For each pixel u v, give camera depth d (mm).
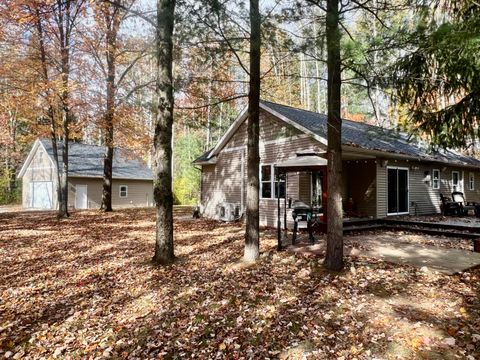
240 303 5125
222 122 24297
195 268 6969
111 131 17328
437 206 16297
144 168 30094
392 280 5688
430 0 5590
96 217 16453
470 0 5402
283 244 8789
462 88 5992
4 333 4539
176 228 12680
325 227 10508
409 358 3484
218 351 3930
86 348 4148
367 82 6125
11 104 14297
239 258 7559
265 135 13938
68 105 15133
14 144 29219
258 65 7051
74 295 5805
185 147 31047
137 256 8148
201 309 5016
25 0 11625
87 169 25797
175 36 7172
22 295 5828
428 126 6316
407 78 5941
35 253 8625
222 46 7289
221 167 16344
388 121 8078
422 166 15531
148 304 5320
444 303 4707
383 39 5117
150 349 4055
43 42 14211
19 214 19016
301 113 14680
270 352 3818
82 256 8297
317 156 9938
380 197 13203
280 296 5297
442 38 4441
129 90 16422
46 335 4492
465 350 3547
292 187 12734
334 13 5383
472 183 19500
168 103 7215
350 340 3920
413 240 9312
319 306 4840
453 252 7516
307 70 29750
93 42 15125
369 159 13328
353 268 6195
